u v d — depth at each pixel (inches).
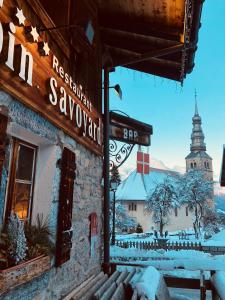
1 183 84.0
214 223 1494.8
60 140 124.5
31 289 93.8
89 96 177.3
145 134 236.5
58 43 130.0
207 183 1517.0
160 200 1481.3
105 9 205.3
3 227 89.5
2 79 82.5
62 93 124.7
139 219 1952.5
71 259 132.6
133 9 193.6
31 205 111.6
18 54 89.3
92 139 171.3
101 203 193.2
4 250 80.3
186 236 1424.7
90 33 125.1
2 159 79.9
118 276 161.8
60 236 113.7
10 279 76.0
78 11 163.3
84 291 126.0
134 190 2058.3
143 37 210.8
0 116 80.1
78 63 163.3
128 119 226.1
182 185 1517.0
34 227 102.0
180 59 220.2
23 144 108.3
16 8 89.3
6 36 84.4
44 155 117.0
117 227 1529.3
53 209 113.5
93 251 168.2
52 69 116.3
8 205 97.7
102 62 220.2
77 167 148.3
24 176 108.9
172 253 516.1
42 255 96.3
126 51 230.5
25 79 92.2
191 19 165.6
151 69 237.8
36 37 98.2
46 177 114.7
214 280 158.1
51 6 131.0
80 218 149.9
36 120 103.4
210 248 714.8
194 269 287.0
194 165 2942.9
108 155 198.4
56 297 113.4
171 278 179.8
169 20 192.1
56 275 114.1
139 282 129.6
